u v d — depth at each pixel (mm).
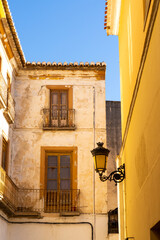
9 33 17672
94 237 18984
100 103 20766
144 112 6484
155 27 5328
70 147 20109
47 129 20250
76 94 20859
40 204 19312
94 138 20266
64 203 19516
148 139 6117
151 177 5914
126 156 9898
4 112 18000
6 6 16016
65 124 20438
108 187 23656
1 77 16859
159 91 5133
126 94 10180
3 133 18156
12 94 20266
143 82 6566
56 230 18984
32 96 20781
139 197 7406
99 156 10180
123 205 10609
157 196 5445
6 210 17719
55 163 20078
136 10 7785
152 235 6086
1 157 17922
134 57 8195
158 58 5133
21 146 20109
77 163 19922
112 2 11625
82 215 19250
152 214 5902
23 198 19422
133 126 8219
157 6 5148
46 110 20531
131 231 8867
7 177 17344
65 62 20922
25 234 18812
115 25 12727
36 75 21031
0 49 17719
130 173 8992
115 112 25484
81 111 20641
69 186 19812
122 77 11398
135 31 8008
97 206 19406
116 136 24938
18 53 19719
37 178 19734
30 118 20469
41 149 20078
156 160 5453
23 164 19891
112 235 19031
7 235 18609
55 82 20984
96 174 19828
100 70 21062
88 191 19594
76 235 18969
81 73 21109
